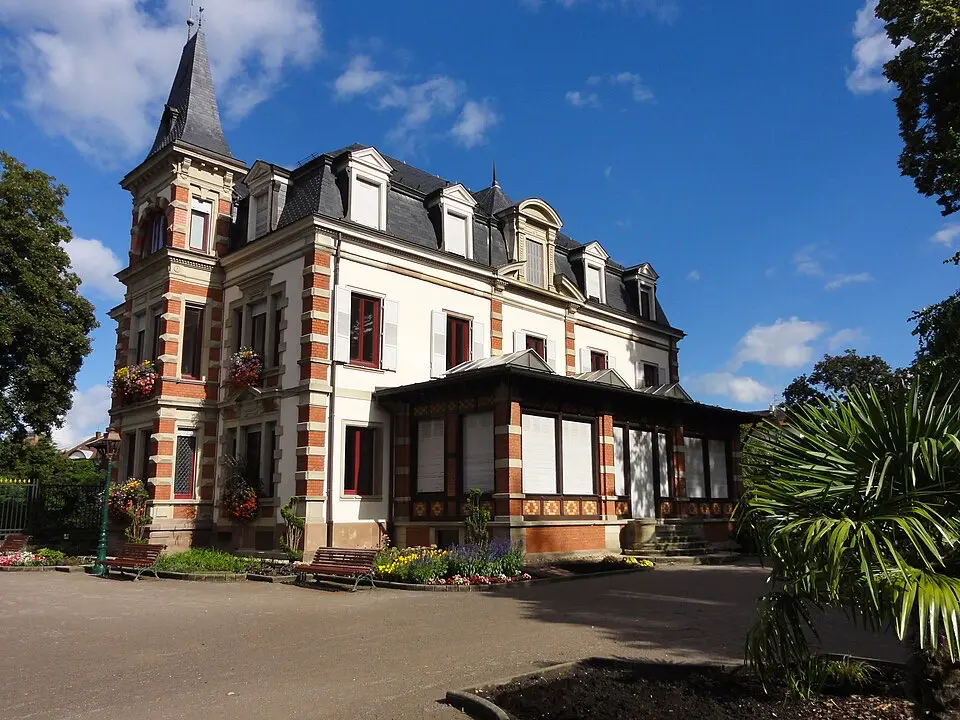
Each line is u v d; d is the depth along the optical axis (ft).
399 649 27.55
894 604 14.56
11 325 79.87
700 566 60.70
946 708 15.81
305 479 59.31
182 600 41.27
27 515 76.07
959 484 15.69
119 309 81.00
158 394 68.85
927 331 47.98
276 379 64.39
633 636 30.04
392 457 65.10
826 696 18.75
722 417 77.82
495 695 19.36
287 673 23.90
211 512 69.41
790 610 17.74
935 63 46.55
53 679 23.47
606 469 64.59
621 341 91.04
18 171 84.07
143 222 77.51
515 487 56.03
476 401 59.57
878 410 16.49
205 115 77.77
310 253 62.69
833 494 16.34
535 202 80.74
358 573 45.21
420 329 68.69
